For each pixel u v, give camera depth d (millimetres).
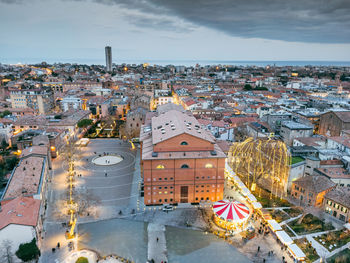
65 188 98250
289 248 67312
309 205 87812
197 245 70625
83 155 131125
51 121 161000
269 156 105812
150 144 95375
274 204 89312
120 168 116250
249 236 73500
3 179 103000
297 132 129000
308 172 97750
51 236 72438
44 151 106688
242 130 150500
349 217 77312
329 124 140625
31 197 77500
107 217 81562
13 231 61750
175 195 88875
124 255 66500
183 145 88062
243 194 94875
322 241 71562
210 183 89125
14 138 134125
